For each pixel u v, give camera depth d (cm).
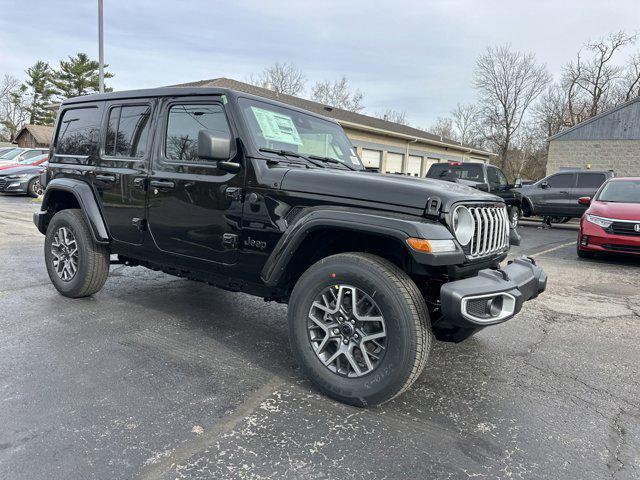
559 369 346
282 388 298
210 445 233
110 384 293
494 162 5022
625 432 260
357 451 233
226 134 329
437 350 379
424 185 275
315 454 229
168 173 362
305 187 294
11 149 1936
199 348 358
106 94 431
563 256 893
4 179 1564
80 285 448
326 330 282
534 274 316
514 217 1380
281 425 254
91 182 429
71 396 276
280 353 354
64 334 375
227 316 438
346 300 279
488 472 220
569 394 306
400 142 2656
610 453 239
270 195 306
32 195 1611
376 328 274
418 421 264
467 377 328
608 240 778
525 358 367
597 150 2572
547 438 252
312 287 283
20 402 267
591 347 394
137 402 272
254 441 238
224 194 328
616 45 4566
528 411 281
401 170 2730
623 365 357
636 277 693
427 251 246
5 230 927
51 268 473
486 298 258
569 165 2653
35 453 221
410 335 254
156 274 598
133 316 426
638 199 849
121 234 406
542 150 4934
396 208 265
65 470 210
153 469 213
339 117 2358
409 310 254
